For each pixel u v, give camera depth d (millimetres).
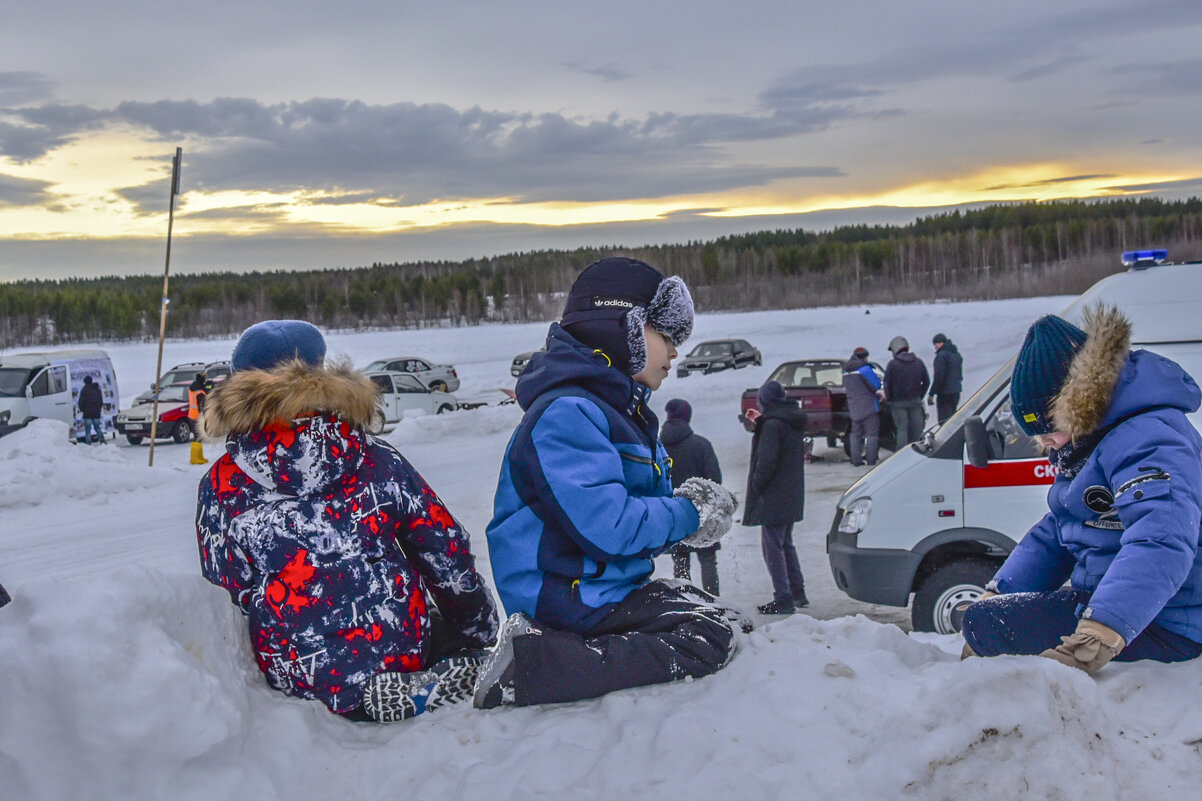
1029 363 2477
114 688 1936
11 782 1904
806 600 6613
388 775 2250
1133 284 4707
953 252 134250
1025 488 5004
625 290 2555
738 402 22000
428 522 2615
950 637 3330
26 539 9906
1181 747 2068
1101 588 2221
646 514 2355
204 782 2027
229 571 2521
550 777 2123
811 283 134625
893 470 5301
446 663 2586
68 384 20297
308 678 2480
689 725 2166
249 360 2627
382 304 133500
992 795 1939
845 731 2131
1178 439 2254
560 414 2359
